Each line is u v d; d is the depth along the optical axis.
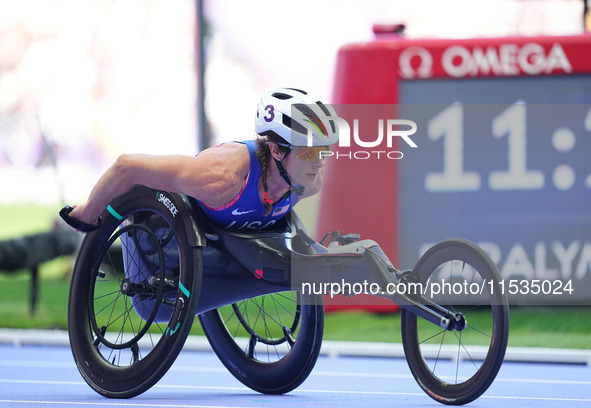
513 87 32.84
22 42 78.44
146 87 79.69
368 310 33.56
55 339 30.34
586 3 40.41
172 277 16.98
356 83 33.09
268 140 15.66
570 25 46.31
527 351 26.12
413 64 32.94
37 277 38.50
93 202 16.59
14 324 35.88
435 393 15.78
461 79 32.91
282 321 20.41
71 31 79.06
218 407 15.29
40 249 37.75
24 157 78.75
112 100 79.62
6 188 78.25
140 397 17.00
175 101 79.81
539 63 32.81
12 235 65.38
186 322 15.60
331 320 33.72
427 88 32.94
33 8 78.38
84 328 17.39
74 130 79.12
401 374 22.50
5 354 27.25
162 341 15.79
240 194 15.67
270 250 16.23
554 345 29.94
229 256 16.50
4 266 36.88
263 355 23.70
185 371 22.94
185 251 15.77
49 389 18.38
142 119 79.62
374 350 27.53
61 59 79.00
